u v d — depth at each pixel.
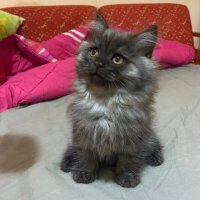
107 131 0.24
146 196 0.24
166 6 0.56
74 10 0.53
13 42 0.45
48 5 0.54
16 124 0.34
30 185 0.25
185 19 0.56
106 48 0.23
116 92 0.24
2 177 0.26
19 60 0.46
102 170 0.27
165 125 0.34
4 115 0.35
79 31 0.49
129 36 0.24
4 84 0.39
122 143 0.24
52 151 0.29
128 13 0.55
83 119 0.25
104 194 0.24
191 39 0.56
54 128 0.33
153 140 0.28
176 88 0.44
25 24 0.50
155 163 0.28
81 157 0.26
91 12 0.53
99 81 0.23
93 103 0.25
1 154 0.29
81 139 0.25
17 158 0.28
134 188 0.25
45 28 0.51
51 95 0.39
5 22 0.46
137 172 0.26
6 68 0.45
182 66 0.52
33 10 0.50
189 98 0.41
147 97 0.25
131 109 0.24
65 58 0.47
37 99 0.38
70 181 0.25
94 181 0.26
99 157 0.26
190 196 0.24
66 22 0.52
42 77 0.39
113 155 0.26
